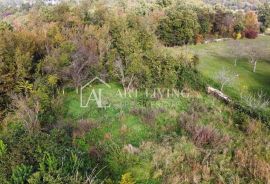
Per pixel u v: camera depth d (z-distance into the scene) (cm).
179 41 6028
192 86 3525
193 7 7044
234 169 1967
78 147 2175
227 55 5462
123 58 3631
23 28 4278
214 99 3278
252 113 2905
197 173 1908
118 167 1962
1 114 2553
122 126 2511
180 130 2500
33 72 3184
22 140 1864
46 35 3844
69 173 1598
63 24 4569
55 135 2072
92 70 3516
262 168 1947
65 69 3250
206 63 4906
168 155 2030
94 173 1859
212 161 2012
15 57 2912
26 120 2314
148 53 3559
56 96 3070
